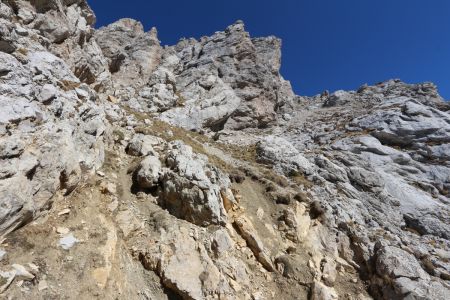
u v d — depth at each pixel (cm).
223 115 4634
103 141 2070
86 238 1369
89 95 2125
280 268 1889
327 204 2502
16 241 1185
